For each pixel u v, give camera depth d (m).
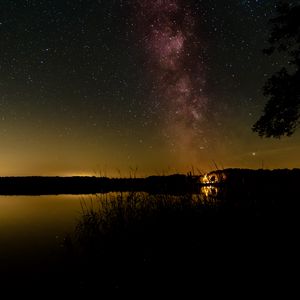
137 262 5.15
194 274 4.46
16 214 10.23
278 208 6.67
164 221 6.30
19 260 5.65
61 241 6.76
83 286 4.49
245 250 4.95
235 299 3.75
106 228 6.62
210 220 6.13
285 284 3.93
